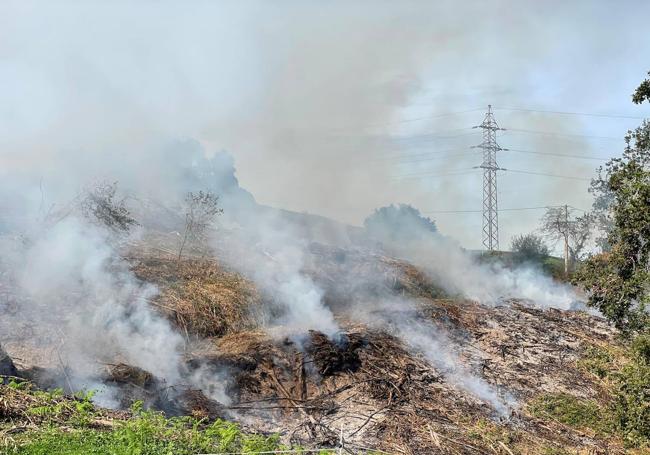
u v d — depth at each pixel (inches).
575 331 1090.7
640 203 505.7
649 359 510.6
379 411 650.8
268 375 687.1
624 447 636.1
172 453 397.4
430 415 661.3
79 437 388.8
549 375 850.8
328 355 741.3
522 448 611.8
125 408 552.1
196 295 835.4
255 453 429.4
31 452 350.9
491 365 859.4
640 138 534.9
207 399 613.0
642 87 520.1
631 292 523.5
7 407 413.4
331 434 583.5
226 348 732.7
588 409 714.2
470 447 595.8
